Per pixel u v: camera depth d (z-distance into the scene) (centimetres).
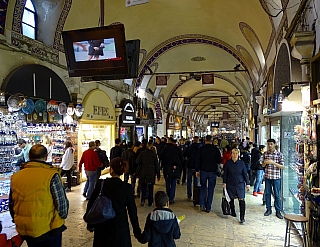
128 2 619
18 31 749
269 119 977
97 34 633
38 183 298
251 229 571
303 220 423
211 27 1352
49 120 842
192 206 755
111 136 1348
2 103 671
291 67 550
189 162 835
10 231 558
